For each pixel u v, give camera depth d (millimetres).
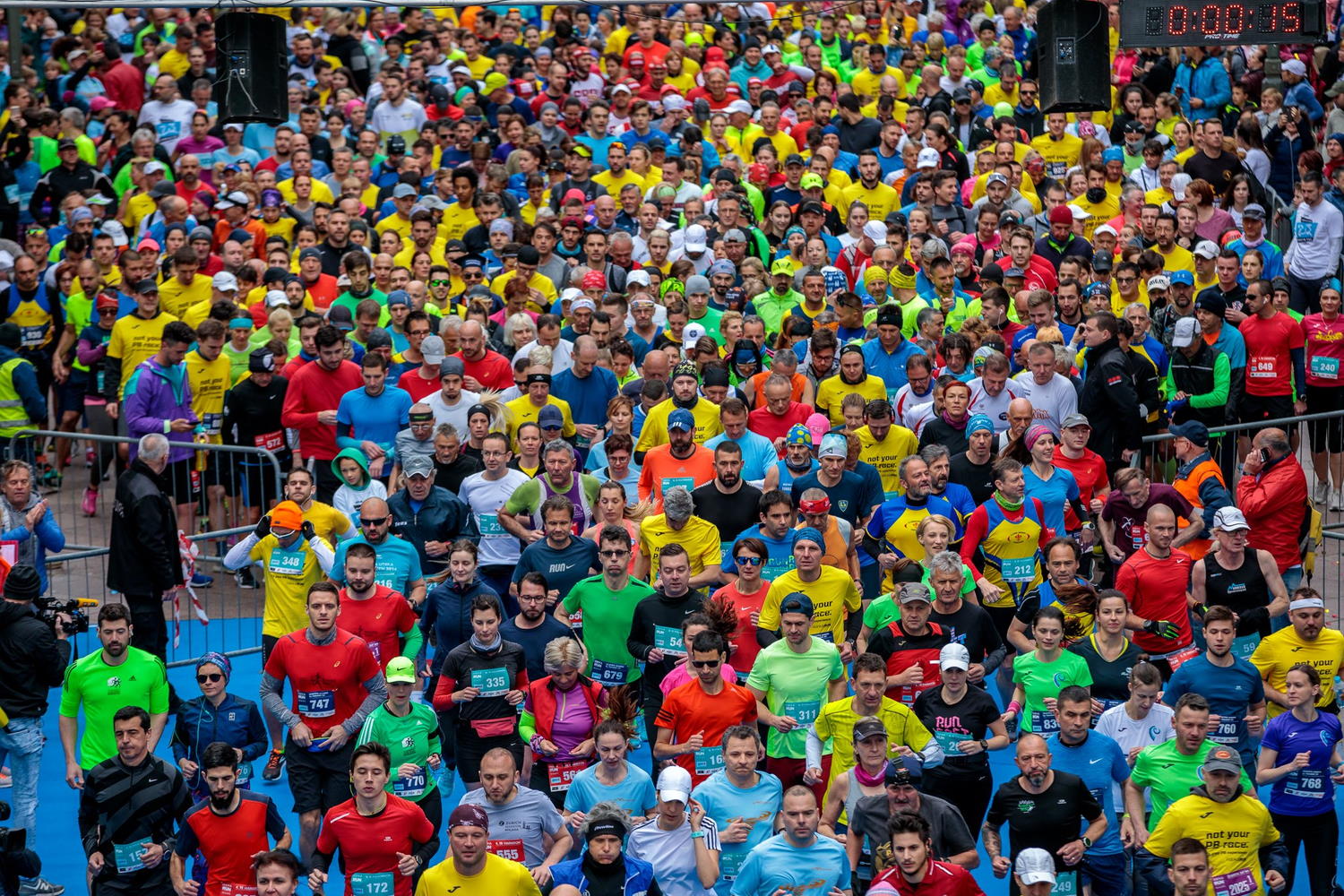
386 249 68500
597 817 35781
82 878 43781
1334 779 41562
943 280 63625
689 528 47250
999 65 89688
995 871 37406
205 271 68812
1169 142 81438
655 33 93375
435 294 66125
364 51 91125
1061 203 71062
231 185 73500
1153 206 69688
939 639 42219
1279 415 61875
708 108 83812
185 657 55344
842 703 40812
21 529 48750
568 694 42062
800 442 49531
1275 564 47219
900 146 79938
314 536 48000
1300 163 73000
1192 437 53000
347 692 42531
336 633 42469
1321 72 93500
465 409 54531
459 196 72875
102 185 77688
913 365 55875
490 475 50562
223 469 59000
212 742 42406
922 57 92438
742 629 44750
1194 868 36312
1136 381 55812
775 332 63531
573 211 69250
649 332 62062
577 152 76688
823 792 42094
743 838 37875
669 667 44062
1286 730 41125
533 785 42062
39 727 43531
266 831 38125
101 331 65188
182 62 89500
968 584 44875
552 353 58250
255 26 51688
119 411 63188
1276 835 38938
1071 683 42719
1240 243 69438
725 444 48281
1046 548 46688
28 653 42719
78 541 62250
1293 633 44375
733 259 67562
